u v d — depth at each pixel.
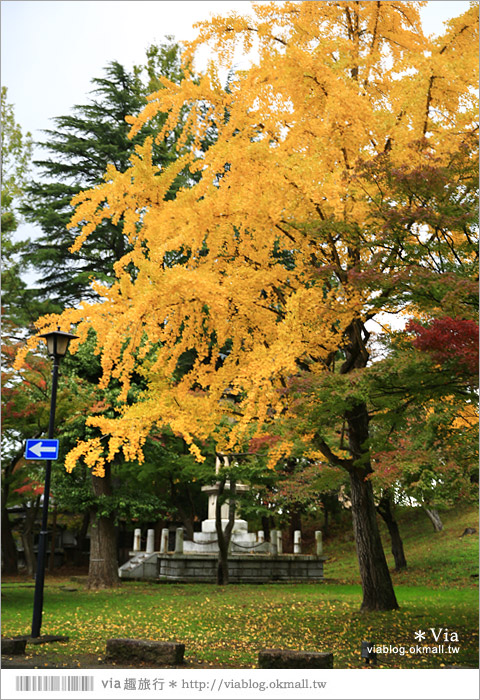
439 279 6.56
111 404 15.37
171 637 8.74
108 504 16.53
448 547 22.16
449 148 7.55
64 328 8.21
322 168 7.97
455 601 13.07
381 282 7.05
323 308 7.74
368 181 7.47
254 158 7.84
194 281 7.14
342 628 9.19
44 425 16.11
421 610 10.88
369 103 8.38
